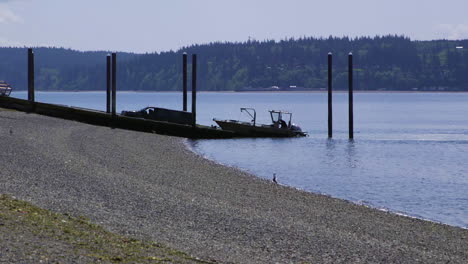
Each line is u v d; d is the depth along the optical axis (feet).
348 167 205.67
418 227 108.27
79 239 68.95
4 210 78.28
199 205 108.58
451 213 129.70
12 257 56.95
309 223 102.22
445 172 199.41
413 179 181.68
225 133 281.74
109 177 133.08
